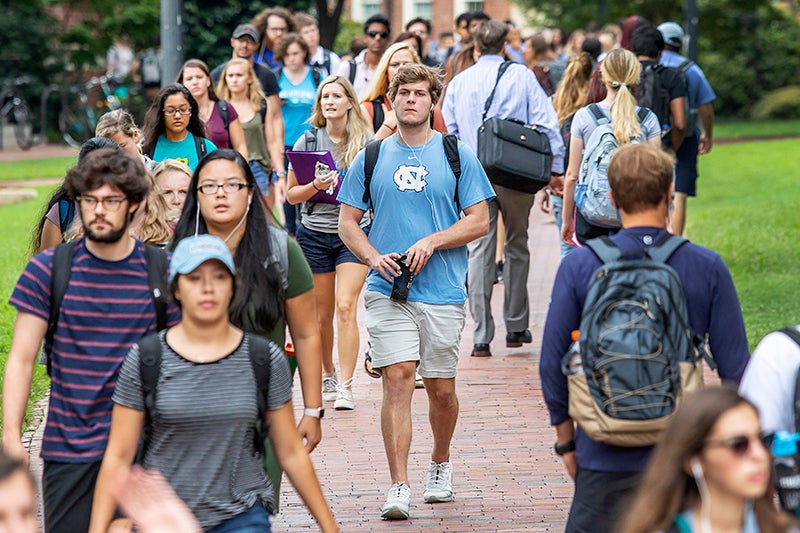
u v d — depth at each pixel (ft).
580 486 37.42
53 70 311.27
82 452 39.17
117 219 39.04
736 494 28.60
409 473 61.52
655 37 92.43
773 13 374.02
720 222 148.25
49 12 318.45
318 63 125.08
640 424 34.91
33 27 307.58
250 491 37.19
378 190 55.31
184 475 36.47
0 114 275.59
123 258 40.01
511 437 66.90
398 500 54.39
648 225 37.73
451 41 219.00
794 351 33.91
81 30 306.96
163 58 121.29
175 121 71.26
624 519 29.91
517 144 79.05
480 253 84.58
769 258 121.39
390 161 55.31
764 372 34.09
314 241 72.28
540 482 59.62
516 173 78.43
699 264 37.37
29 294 39.73
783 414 33.86
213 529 36.52
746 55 376.89
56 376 39.81
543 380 38.01
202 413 36.29
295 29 126.52
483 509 55.98
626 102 68.90
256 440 37.47
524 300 87.10
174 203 55.52
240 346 37.01
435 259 55.21
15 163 242.78
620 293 35.78
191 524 30.14
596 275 36.40
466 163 55.31
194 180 43.04
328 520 38.75
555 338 37.65
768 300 101.35
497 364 83.15
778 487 32.58
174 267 36.11
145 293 39.83
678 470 28.86
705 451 28.55
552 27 355.97
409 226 55.01
